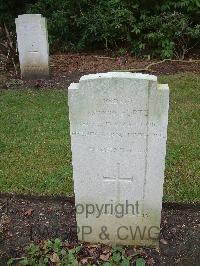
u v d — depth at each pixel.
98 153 1.17
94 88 1.08
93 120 1.12
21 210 1.50
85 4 3.63
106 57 3.40
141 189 1.22
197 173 1.67
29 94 2.57
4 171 1.72
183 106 2.28
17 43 2.97
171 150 1.83
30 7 3.82
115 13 3.36
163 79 2.72
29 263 1.25
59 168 1.73
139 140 1.14
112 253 1.29
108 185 1.22
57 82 2.84
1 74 3.02
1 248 1.33
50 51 3.58
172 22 3.20
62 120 2.15
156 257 1.28
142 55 3.37
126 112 1.10
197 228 1.40
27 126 2.10
